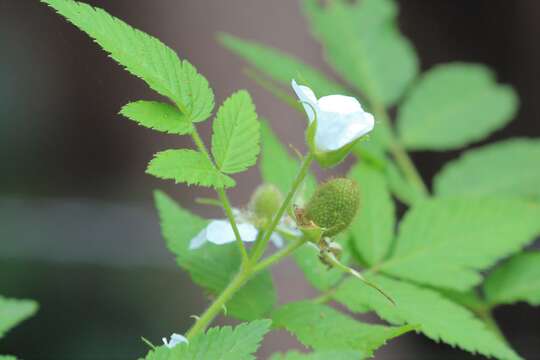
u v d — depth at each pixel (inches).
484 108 26.3
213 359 16.8
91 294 42.1
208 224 19.7
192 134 17.9
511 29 52.4
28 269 42.6
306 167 17.6
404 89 26.6
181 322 41.8
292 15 51.4
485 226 21.8
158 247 46.0
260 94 48.9
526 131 50.5
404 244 21.8
